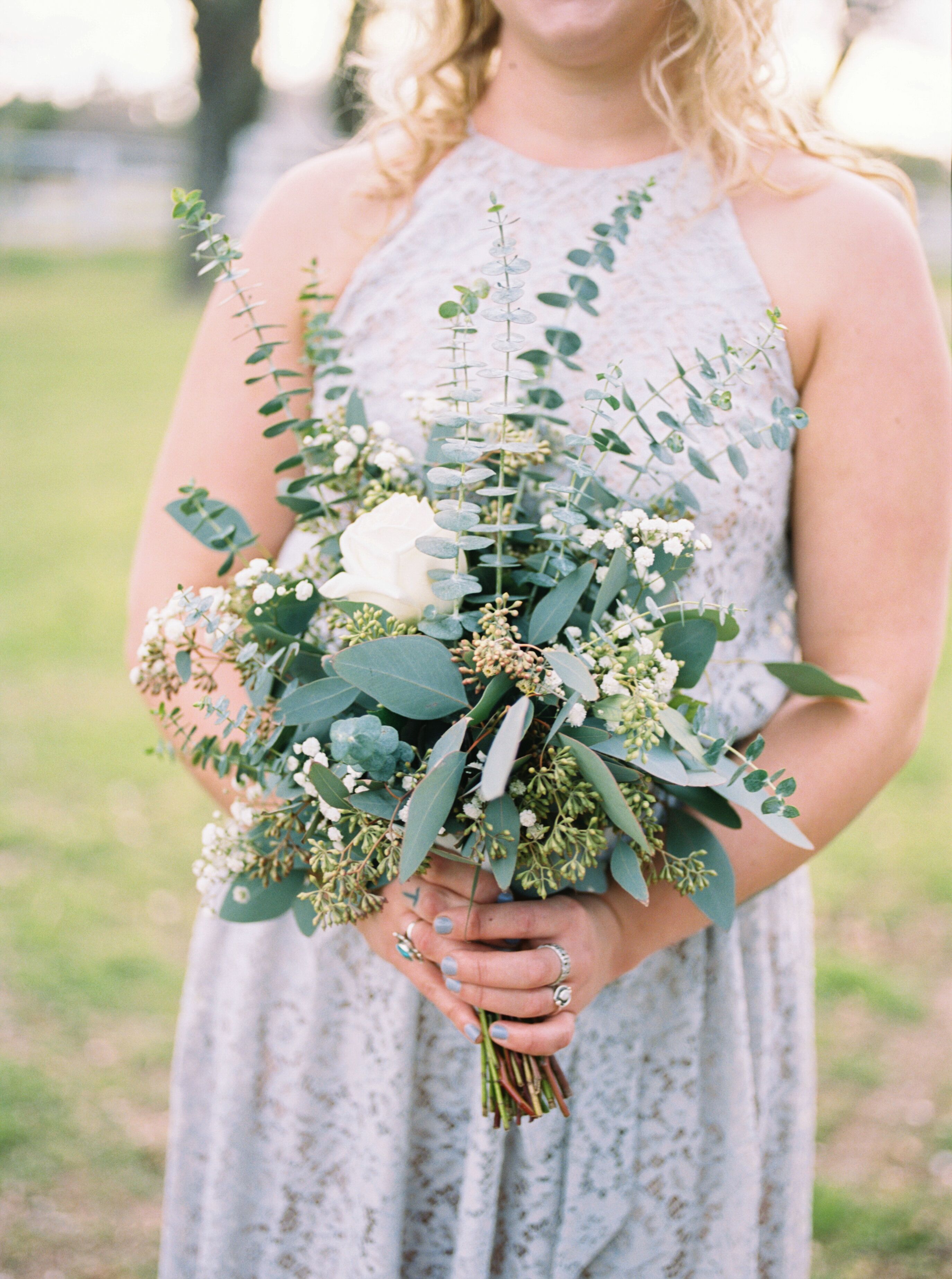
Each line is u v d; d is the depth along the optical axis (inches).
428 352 47.9
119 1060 104.0
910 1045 108.1
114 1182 91.4
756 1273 52.8
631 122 48.3
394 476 43.9
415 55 51.1
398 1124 49.4
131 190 798.5
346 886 39.4
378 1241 50.1
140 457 303.9
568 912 41.9
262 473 49.9
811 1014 55.8
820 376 45.7
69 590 214.4
